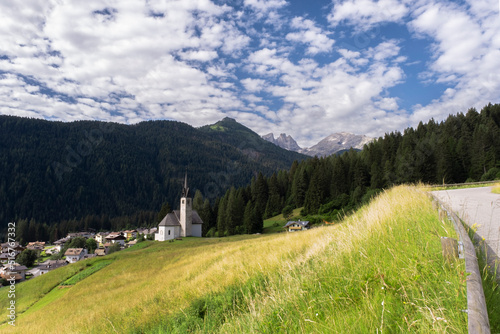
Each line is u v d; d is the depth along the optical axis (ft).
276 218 334.03
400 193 44.78
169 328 27.68
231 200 315.99
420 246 16.34
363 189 276.21
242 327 17.72
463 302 9.53
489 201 39.78
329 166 350.43
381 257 17.22
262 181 384.88
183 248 157.17
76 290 103.60
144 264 121.29
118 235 426.51
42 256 348.38
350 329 10.85
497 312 9.07
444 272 12.32
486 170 224.94
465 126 292.61
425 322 9.53
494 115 306.14
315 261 23.63
